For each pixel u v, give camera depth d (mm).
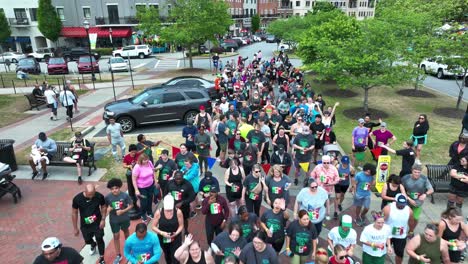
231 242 5914
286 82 18766
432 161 12297
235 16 76500
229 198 8070
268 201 7520
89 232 6953
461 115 17688
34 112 19453
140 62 41625
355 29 22281
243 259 5590
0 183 9320
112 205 6918
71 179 11047
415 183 7406
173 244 6652
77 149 10844
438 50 18016
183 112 16297
